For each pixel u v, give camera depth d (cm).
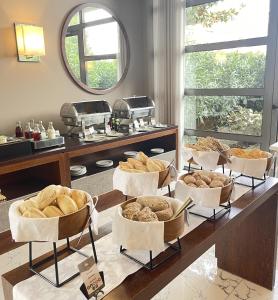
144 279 94
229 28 368
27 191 274
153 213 100
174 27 393
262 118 358
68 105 315
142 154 147
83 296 88
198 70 406
